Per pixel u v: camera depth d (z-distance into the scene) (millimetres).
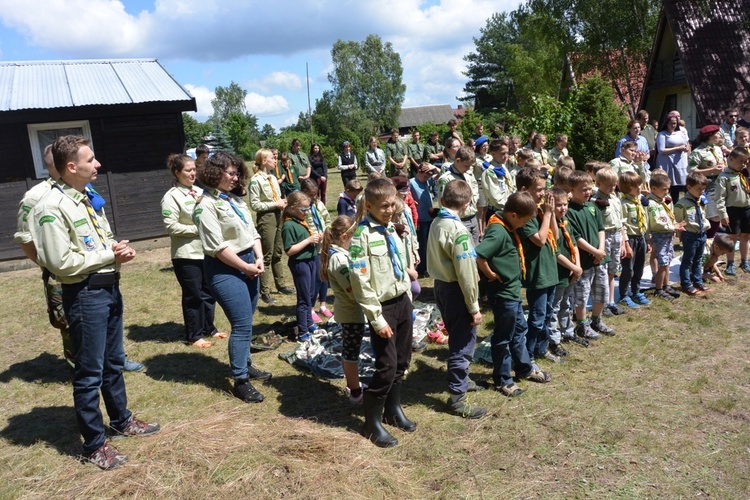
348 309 3881
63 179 3281
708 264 6641
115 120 11172
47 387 4707
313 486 3094
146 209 11352
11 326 6500
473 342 3943
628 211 5844
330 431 3703
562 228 4699
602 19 22391
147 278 8539
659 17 19438
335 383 4543
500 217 4141
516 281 4059
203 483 3148
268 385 4531
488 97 65125
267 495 3037
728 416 3744
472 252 3738
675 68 19234
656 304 5980
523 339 4273
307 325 5441
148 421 3947
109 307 3418
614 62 22984
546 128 15523
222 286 4184
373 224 3562
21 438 3807
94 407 3363
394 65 72500
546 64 27969
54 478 3277
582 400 4023
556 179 5152
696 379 4270
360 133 68875
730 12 18703
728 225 6840
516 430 3662
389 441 3508
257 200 6969
